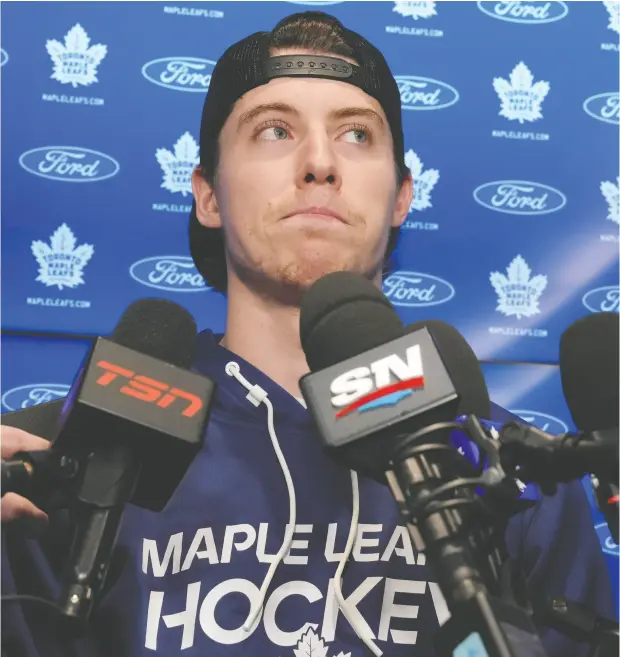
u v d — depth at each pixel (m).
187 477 1.42
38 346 2.06
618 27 2.33
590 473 0.89
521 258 2.19
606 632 0.96
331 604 1.34
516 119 2.25
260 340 1.59
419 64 2.25
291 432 1.47
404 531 1.39
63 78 2.17
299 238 1.53
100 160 2.15
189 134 2.18
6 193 2.11
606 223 2.23
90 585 0.85
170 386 0.93
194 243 1.89
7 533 1.31
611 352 0.98
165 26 2.22
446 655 0.78
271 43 1.70
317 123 1.60
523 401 2.14
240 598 1.33
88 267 2.11
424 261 2.17
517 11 2.30
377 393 0.88
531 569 1.44
